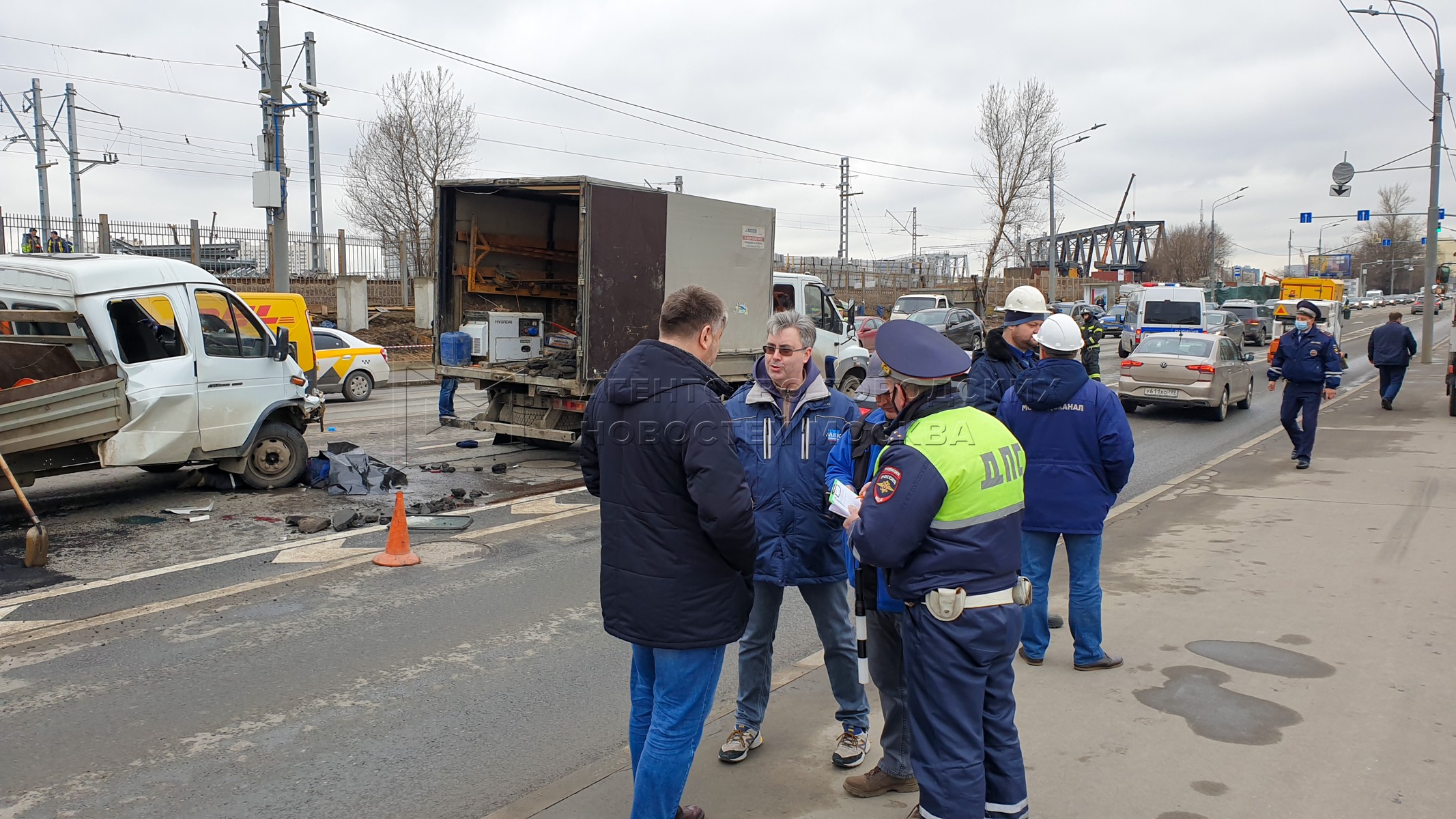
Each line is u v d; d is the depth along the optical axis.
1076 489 4.50
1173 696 4.26
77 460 8.01
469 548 7.38
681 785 3.04
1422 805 3.27
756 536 2.93
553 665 5.06
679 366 2.94
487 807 3.59
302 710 4.43
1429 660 4.61
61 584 6.30
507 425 11.09
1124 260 85.38
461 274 12.04
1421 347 25.92
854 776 3.55
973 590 2.87
